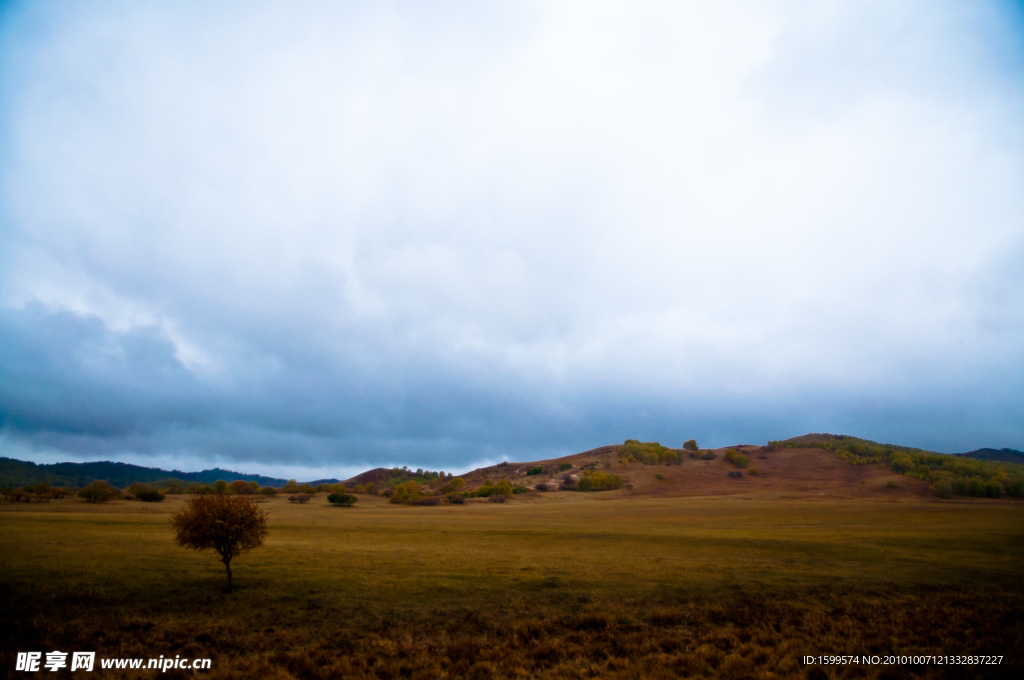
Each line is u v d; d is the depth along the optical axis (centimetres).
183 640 1738
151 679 1433
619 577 2797
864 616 2116
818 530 5181
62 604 2084
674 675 1555
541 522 6338
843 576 2827
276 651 1672
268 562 3119
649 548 3912
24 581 2398
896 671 1576
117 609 2047
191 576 2681
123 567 2827
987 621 2048
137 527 4891
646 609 2220
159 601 2181
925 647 1770
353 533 4891
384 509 9262
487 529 5322
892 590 2528
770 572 2936
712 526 5738
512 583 2644
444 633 1891
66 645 1641
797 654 1719
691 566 3117
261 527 2508
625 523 6175
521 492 13862
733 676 1554
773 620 2064
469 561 3256
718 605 2253
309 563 3108
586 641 1845
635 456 19725
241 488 13475
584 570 2983
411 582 2617
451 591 2466
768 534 4794
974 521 6275
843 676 1548
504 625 1992
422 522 6234
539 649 1742
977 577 2822
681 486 15288
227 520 2394
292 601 2233
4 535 3994
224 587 2453
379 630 1905
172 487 17088
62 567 2755
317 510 8600
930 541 4209
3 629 1752
